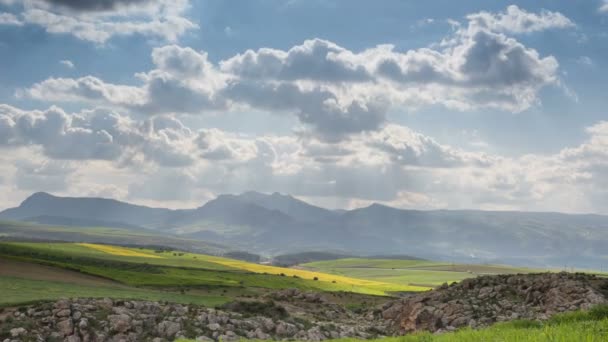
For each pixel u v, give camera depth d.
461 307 86.25
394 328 90.69
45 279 94.38
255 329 70.62
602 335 22.09
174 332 63.97
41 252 171.88
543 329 25.28
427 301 94.62
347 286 189.00
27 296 69.56
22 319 59.25
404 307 97.19
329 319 92.19
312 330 75.44
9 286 78.94
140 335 62.19
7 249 162.00
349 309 119.06
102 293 82.31
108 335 60.25
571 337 21.45
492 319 80.56
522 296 88.88
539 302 85.06
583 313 37.94
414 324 86.56
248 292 127.94
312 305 103.75
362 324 91.50
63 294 74.88
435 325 84.12
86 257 183.62
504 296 90.12
